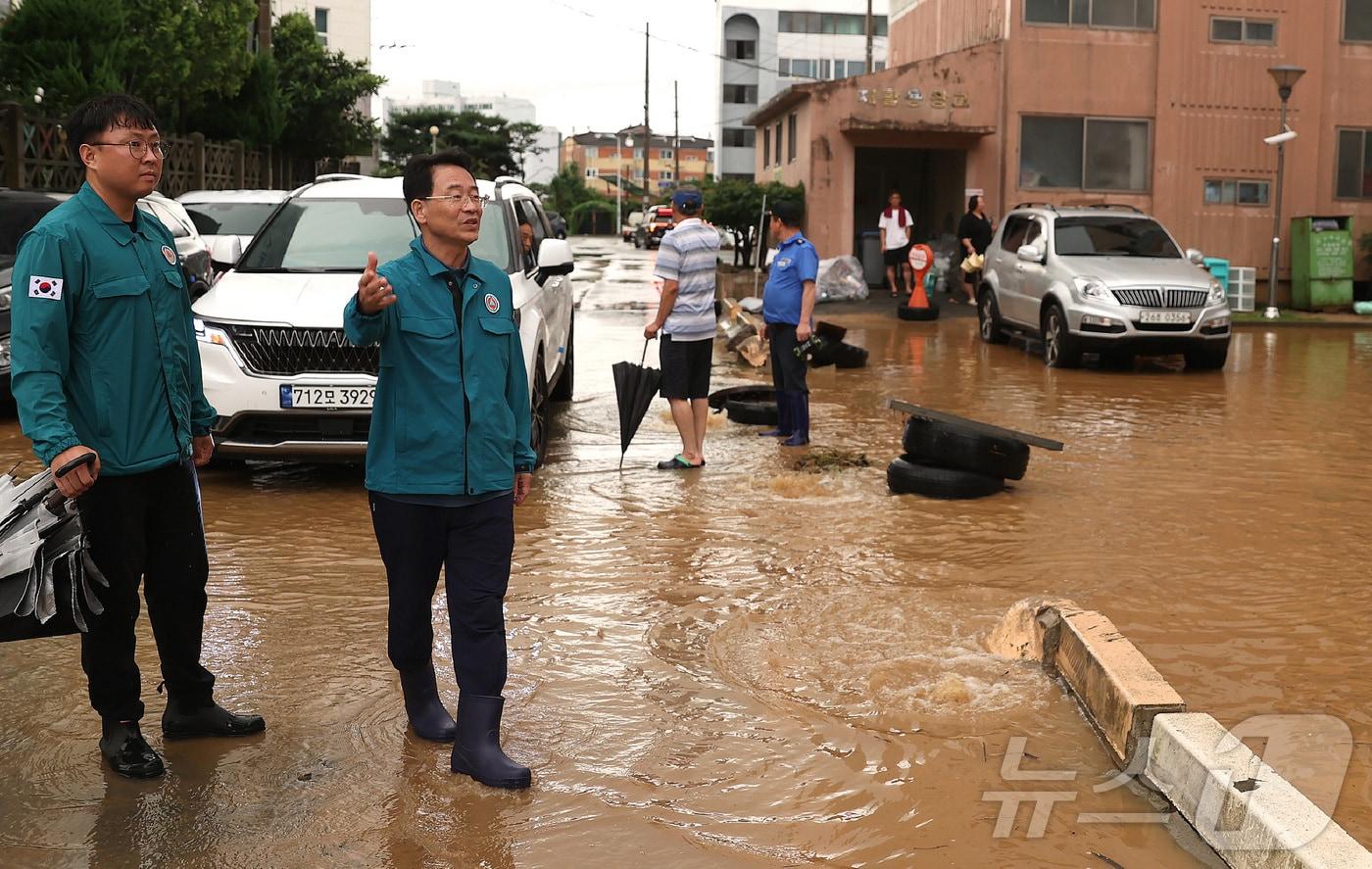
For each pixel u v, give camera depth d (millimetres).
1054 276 14711
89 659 3684
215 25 21609
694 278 8203
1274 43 23891
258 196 15547
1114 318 13875
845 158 24547
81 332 3527
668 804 3574
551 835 3398
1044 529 6773
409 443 3693
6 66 18031
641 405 8438
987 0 24703
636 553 6246
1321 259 22484
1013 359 15500
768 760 3844
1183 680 4465
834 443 9492
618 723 4133
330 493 7598
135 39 19438
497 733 3777
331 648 4871
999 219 24359
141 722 4180
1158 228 15656
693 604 5383
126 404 3578
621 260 39875
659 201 91438
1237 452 9172
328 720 4184
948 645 4859
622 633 5016
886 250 23781
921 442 7652
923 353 16125
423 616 3924
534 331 8133
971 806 3533
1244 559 6148
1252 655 4730
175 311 3746
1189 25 23750
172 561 3828
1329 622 5141
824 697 4344
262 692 4422
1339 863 2842
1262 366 14836
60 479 3293
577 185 104000
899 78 23984
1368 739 3936
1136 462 8742
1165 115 23969
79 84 17641
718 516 7039
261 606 5367
